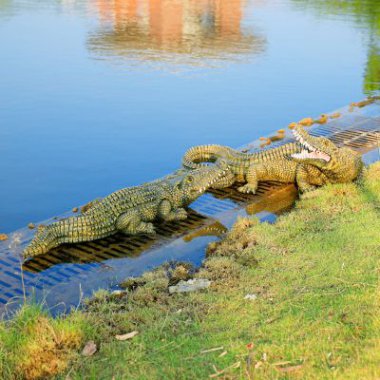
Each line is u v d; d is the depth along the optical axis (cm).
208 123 1115
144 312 747
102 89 1218
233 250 816
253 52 1584
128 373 702
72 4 2336
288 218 853
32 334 722
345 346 703
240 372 696
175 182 884
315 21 2100
